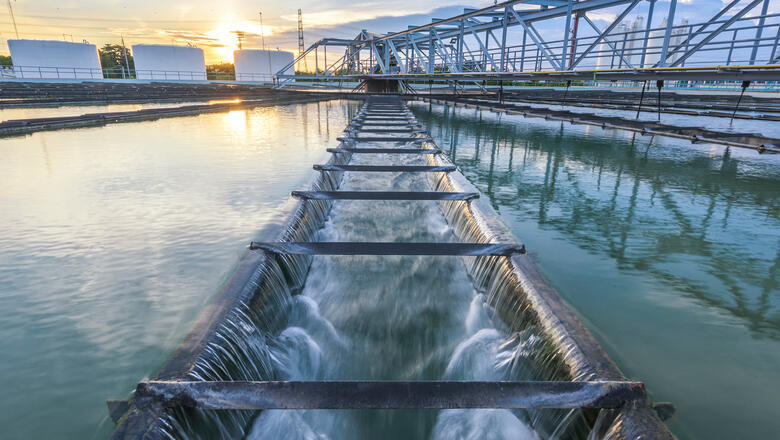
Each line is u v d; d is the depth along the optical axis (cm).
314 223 783
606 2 1919
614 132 2123
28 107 3089
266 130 1980
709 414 315
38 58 6412
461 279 615
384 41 5662
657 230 703
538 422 350
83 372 343
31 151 1314
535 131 2194
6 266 522
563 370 331
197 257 555
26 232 632
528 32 2300
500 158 1417
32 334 390
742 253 607
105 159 1198
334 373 429
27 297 452
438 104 4856
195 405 266
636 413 265
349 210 921
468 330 501
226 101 4272
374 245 530
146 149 1379
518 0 2334
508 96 4681
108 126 2036
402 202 977
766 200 888
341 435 356
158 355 365
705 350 388
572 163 1318
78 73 6781
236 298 400
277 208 757
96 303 443
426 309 540
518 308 444
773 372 360
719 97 3622
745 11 1312
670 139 1845
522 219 750
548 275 531
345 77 6206
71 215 709
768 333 414
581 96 4659
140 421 252
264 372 394
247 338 379
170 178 979
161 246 588
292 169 1088
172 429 258
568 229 700
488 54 2802
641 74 1606
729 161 1341
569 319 372
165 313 428
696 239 663
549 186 1009
